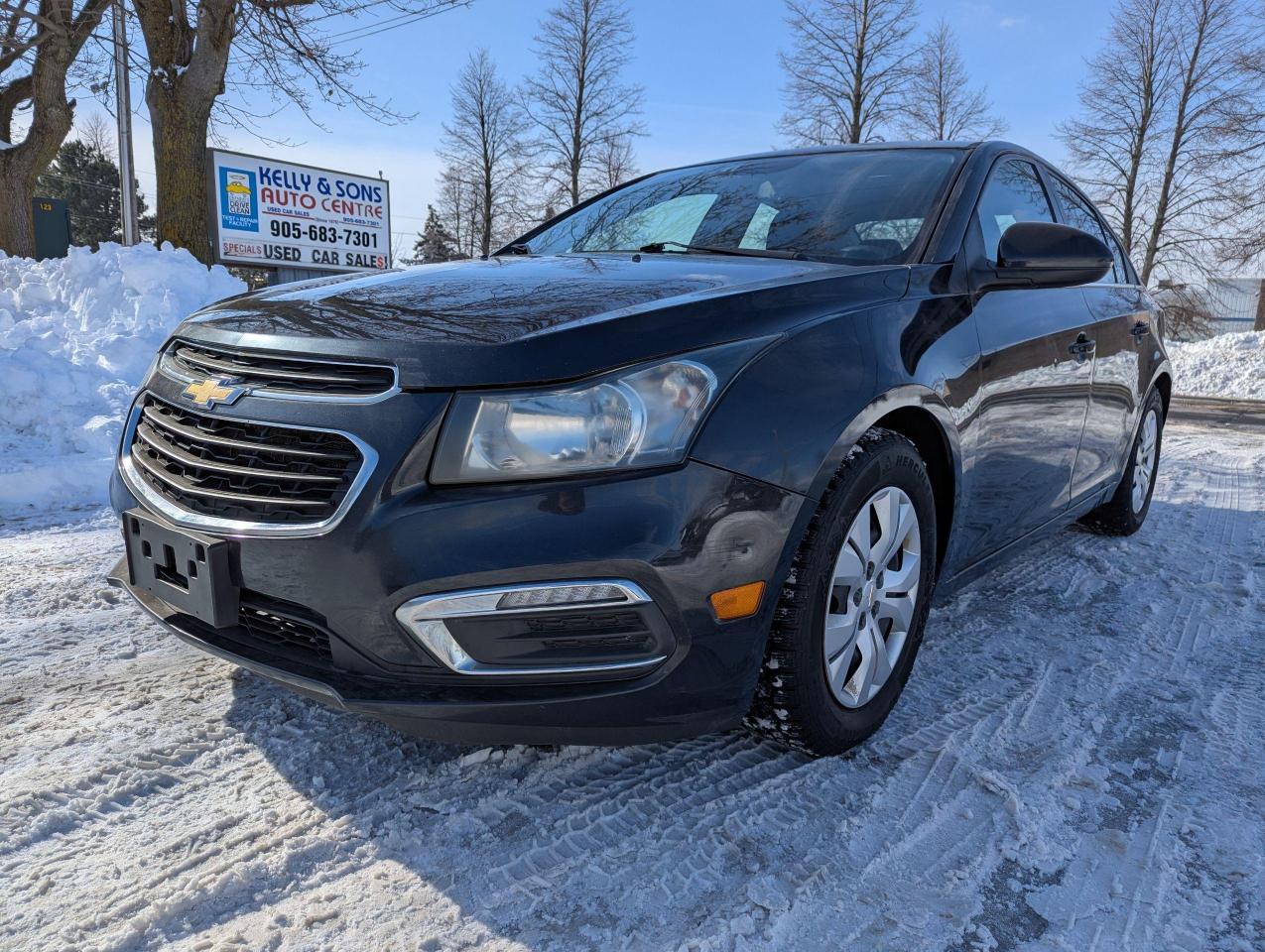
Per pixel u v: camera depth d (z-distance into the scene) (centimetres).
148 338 680
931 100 2717
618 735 162
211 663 241
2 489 425
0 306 811
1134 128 2452
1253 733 215
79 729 204
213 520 170
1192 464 602
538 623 156
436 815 174
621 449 155
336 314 182
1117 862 164
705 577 159
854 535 189
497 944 141
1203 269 2394
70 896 149
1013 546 282
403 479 155
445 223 3506
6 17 1127
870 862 163
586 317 168
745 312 178
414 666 158
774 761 197
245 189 1358
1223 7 2250
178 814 173
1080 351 290
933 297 221
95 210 4900
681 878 158
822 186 278
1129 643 272
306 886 154
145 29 1013
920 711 223
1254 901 154
